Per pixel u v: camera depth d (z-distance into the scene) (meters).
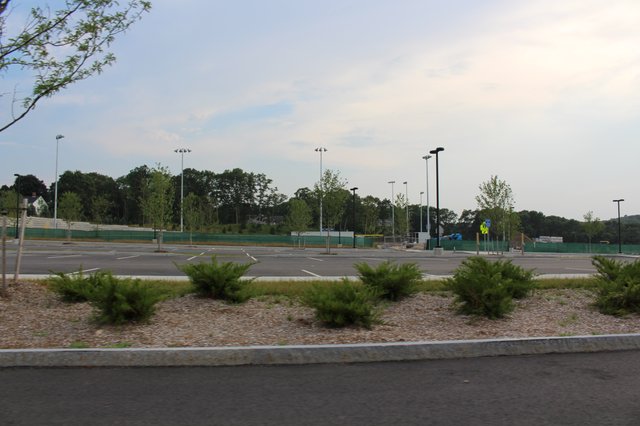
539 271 19.08
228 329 7.14
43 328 7.00
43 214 104.62
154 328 7.11
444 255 38.56
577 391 4.94
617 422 4.13
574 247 61.12
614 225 108.31
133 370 5.58
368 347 6.09
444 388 5.01
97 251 32.22
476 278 8.27
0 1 7.83
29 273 14.56
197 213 71.19
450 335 6.95
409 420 4.15
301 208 65.44
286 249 49.03
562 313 8.73
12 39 7.79
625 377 5.43
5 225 8.91
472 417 4.22
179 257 27.67
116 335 6.67
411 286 9.88
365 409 4.40
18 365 5.67
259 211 148.25
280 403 4.54
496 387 5.05
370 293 7.99
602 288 9.27
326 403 4.55
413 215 136.12
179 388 4.96
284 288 10.99
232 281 9.32
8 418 4.14
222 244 62.66
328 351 6.00
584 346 6.64
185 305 8.77
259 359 5.89
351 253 40.88
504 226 46.72
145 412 4.30
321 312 7.39
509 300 8.12
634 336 6.85
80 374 5.42
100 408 4.39
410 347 6.18
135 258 24.91
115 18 8.33
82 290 8.58
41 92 8.23
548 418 4.21
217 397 4.70
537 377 5.42
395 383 5.16
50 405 4.46
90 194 130.00
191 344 6.25
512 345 6.45
